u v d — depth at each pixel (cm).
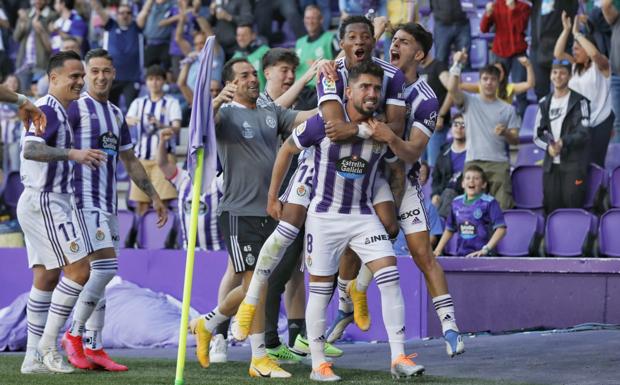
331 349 1972
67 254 1830
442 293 1655
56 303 1842
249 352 2264
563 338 2138
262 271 1664
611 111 2948
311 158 1656
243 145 1830
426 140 1612
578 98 2803
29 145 1777
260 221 1816
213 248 2709
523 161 3206
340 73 1596
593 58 2941
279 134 1934
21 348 2556
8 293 2861
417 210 1666
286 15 3803
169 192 3322
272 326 1967
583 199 2770
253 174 1827
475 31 3628
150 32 3922
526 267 2411
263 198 1830
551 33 3231
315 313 1628
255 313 1705
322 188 1597
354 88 1536
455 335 1630
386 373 1736
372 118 1553
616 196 2758
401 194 1666
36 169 1836
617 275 2330
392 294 1585
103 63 1928
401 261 2411
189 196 2723
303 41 3444
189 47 3831
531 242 2711
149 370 1878
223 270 2638
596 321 2352
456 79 2923
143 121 3344
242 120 1842
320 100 1560
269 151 1848
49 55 4116
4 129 3906
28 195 1847
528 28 3516
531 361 1845
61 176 1841
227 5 3781
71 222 1839
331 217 1595
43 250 1847
